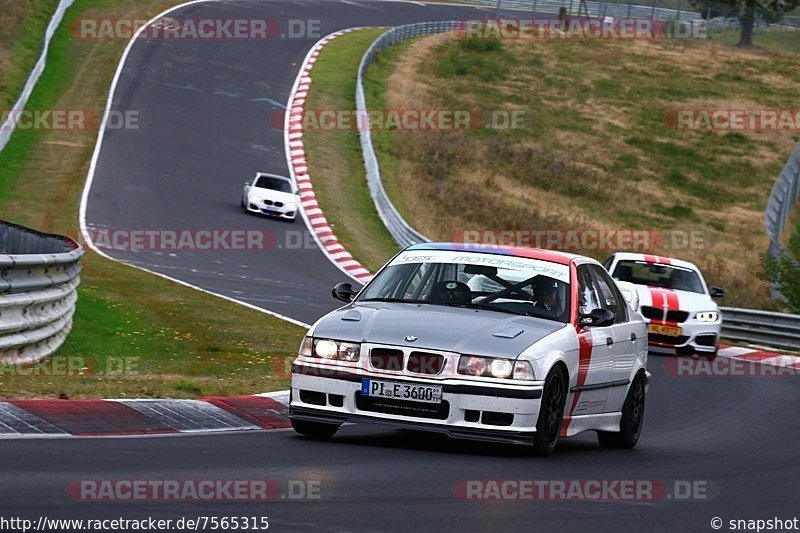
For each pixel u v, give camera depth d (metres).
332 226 113.06
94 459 25.52
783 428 43.50
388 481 25.25
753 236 151.12
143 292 71.00
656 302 68.50
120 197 112.12
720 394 53.84
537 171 158.62
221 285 80.25
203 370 48.41
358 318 30.98
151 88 157.12
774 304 100.31
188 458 26.61
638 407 36.84
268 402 37.19
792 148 193.50
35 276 45.41
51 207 104.81
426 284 33.34
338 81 177.88
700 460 33.53
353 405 29.73
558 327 31.77
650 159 179.88
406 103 177.88
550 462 29.94
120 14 190.12
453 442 32.78
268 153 139.12
